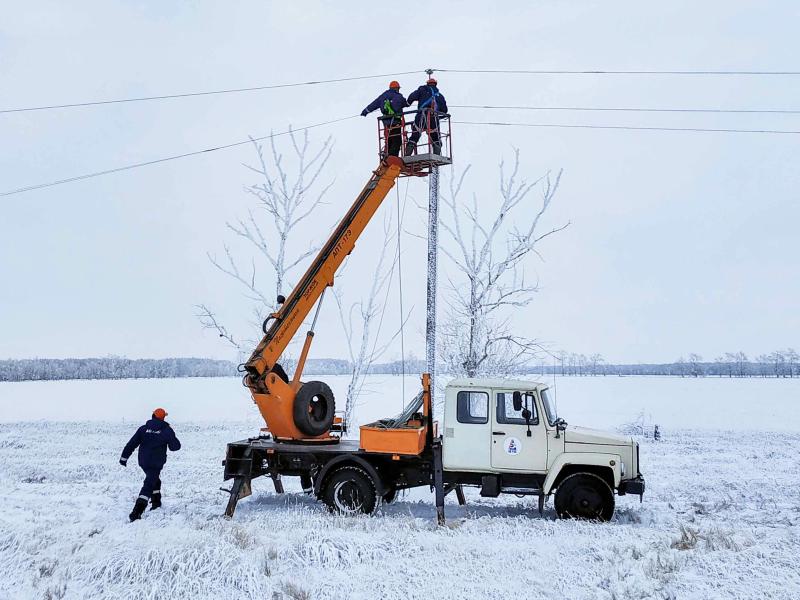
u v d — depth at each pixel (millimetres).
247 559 8586
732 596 7613
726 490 14555
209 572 8305
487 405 11695
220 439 24688
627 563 8672
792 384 94000
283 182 23250
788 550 9234
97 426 30406
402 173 14445
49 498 13148
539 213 20922
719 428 32812
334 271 13211
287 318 12609
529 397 11594
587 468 11352
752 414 43375
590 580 8195
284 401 12383
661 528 10797
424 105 14320
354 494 11555
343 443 13070
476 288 20969
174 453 20609
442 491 11188
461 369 21641
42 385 88438
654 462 19000
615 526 10664
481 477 11641
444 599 7641
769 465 18406
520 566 8688
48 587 7984
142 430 11828
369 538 9555
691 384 93250
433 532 10398
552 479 11172
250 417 34812
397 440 11484
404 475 11859
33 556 9148
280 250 23109
